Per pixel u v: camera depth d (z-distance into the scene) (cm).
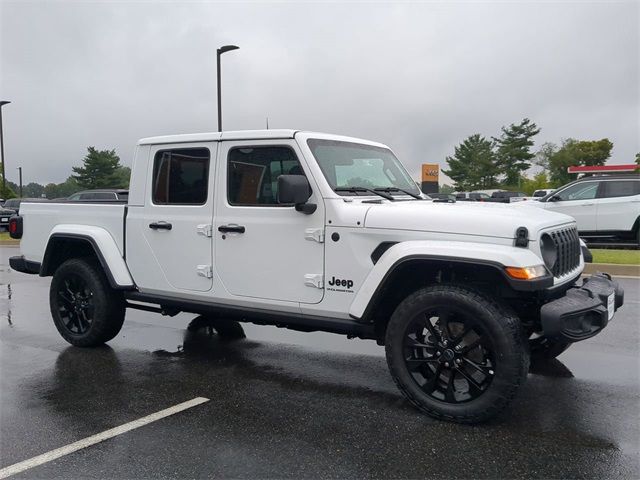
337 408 432
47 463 348
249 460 350
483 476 329
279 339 637
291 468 339
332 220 439
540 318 390
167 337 647
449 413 397
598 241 1458
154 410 430
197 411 428
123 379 502
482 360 396
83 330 600
